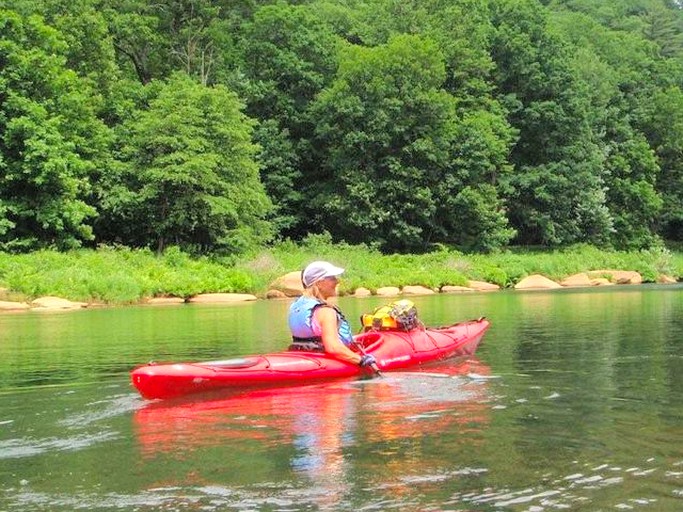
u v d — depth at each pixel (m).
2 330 12.59
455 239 39.94
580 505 2.95
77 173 28.00
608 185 46.91
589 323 12.12
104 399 5.57
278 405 5.16
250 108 39.94
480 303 19.27
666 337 9.69
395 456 3.70
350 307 18.08
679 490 3.12
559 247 42.78
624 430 4.25
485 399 5.30
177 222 29.36
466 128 38.91
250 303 21.88
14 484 3.38
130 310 18.45
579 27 61.78
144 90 34.12
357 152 38.00
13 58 27.00
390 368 6.81
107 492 3.23
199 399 5.43
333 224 39.06
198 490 3.22
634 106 51.72
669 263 40.50
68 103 28.34
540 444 3.92
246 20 47.91
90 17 32.91
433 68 38.66
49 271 22.47
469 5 45.94
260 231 32.69
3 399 5.65
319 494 3.12
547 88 43.88
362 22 48.31
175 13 45.31
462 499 3.03
